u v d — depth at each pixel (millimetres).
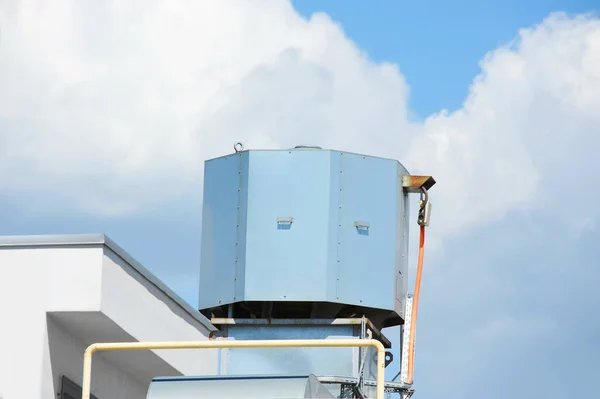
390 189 34875
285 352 33562
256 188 34438
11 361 24297
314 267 33938
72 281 24625
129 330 25688
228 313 34281
